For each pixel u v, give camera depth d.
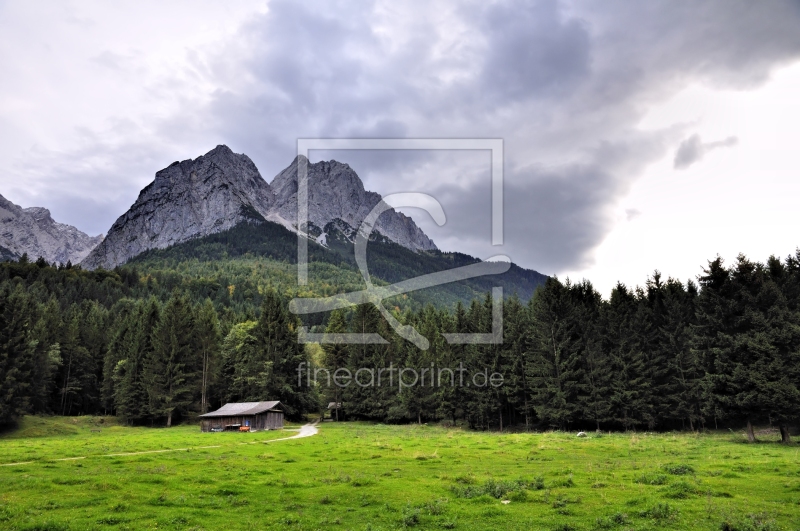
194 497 20.17
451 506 18.56
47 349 88.25
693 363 56.72
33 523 15.42
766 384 42.66
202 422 74.94
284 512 17.92
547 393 67.69
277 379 92.56
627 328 68.25
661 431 65.12
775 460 29.12
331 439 52.59
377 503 19.47
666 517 16.19
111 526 15.81
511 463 30.69
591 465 28.00
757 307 47.91
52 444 45.66
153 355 88.69
